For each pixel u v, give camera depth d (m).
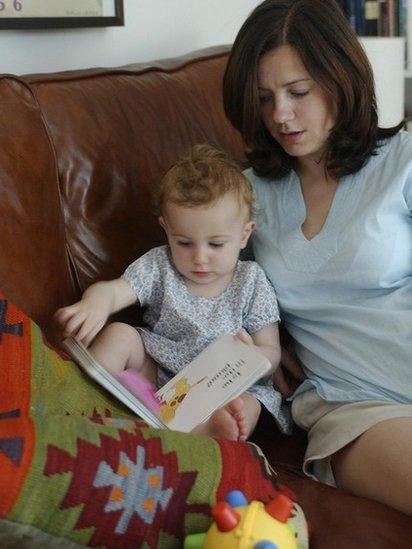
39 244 1.22
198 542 0.85
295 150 1.28
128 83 1.46
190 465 0.92
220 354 1.25
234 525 0.82
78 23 1.66
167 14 1.95
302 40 1.21
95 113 1.36
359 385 1.24
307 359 1.34
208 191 1.25
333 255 1.28
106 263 1.33
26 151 1.23
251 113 1.29
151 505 0.87
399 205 1.26
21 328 1.01
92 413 1.04
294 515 0.96
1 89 1.25
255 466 1.00
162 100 1.49
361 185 1.29
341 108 1.25
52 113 1.29
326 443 1.17
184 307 1.32
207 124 1.55
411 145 1.28
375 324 1.26
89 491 0.82
